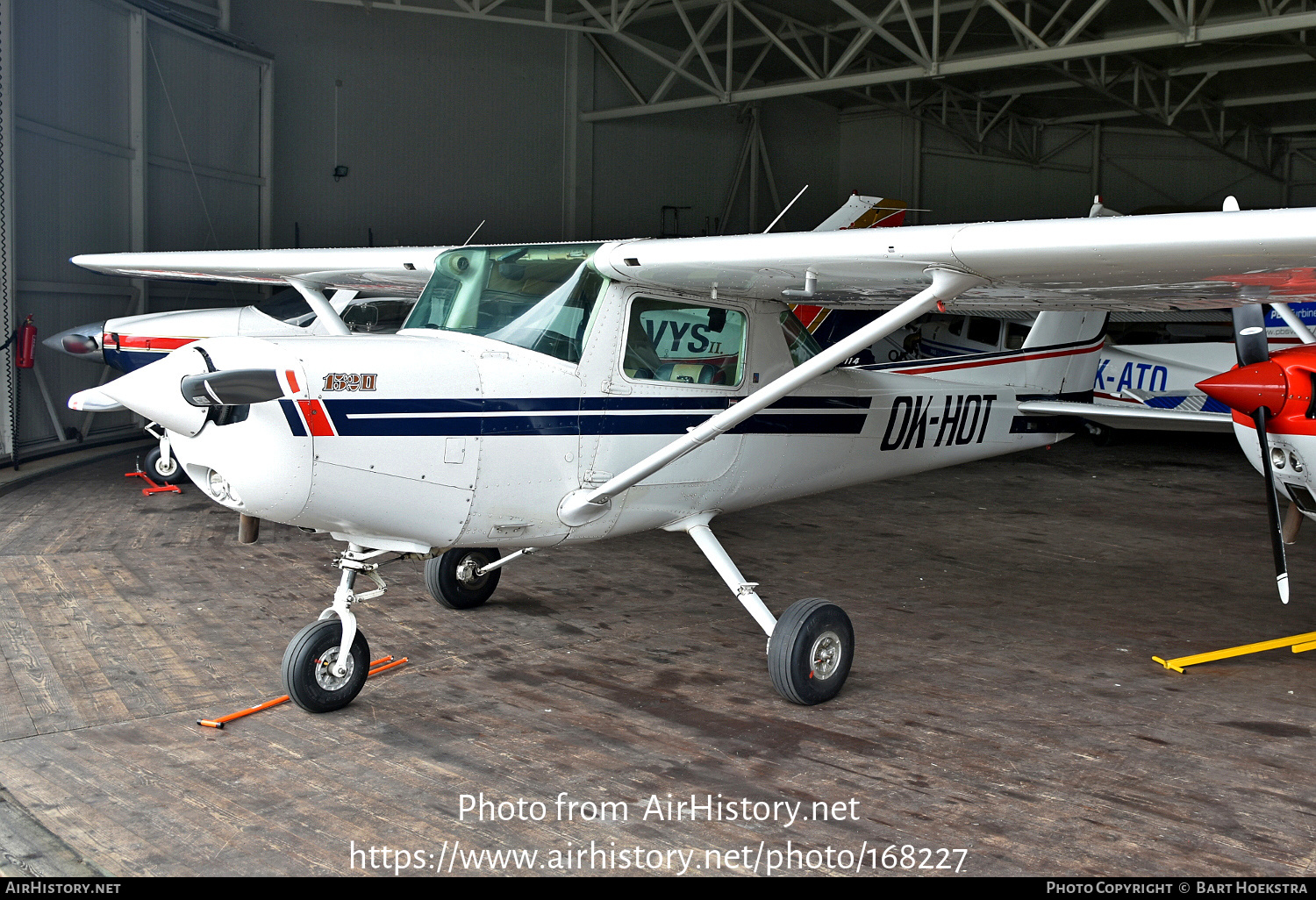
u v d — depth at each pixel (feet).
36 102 28.84
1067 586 18.85
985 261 10.06
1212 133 56.13
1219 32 32.14
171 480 26.25
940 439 17.74
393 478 11.03
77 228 30.81
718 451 14.01
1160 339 41.16
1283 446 14.74
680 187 54.08
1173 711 12.34
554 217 48.78
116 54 32.04
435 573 16.06
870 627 15.99
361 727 11.55
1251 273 10.11
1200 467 35.65
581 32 47.60
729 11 43.27
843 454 16.01
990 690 13.09
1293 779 10.37
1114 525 25.04
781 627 12.47
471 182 45.52
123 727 11.37
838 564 20.49
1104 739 11.46
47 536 20.86
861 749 11.12
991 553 21.76
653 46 50.70
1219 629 16.03
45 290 29.60
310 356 10.52
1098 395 40.16
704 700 12.64
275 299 27.12
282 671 11.80
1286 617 16.78
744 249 11.20
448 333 12.33
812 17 44.27
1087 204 64.08
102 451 32.04
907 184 61.41
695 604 17.21
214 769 10.35
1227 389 14.47
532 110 47.24
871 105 62.23
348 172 41.70
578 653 14.42
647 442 13.08
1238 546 22.58
